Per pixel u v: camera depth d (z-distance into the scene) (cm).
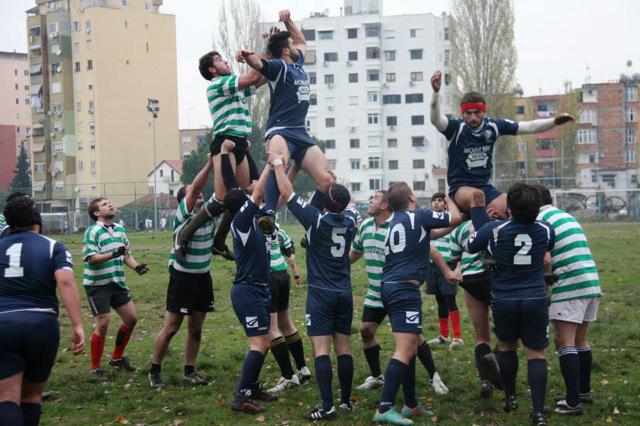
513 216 718
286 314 927
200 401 860
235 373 1001
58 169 8175
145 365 1049
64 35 7975
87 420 792
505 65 5562
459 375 942
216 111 883
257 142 5428
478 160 786
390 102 8706
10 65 11725
